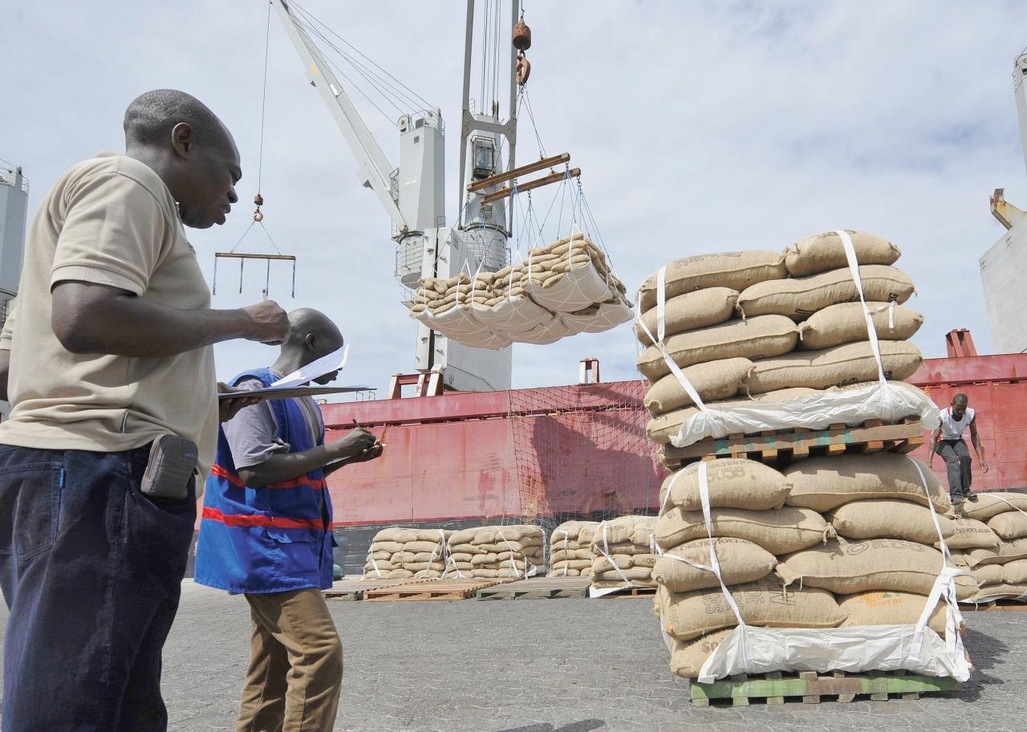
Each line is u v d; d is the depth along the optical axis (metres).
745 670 4.21
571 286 14.48
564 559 12.81
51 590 1.43
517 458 18.66
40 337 1.58
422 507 18.95
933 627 4.23
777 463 5.01
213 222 2.00
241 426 2.74
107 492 1.51
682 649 4.40
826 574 4.30
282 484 2.83
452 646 6.70
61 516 1.47
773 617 4.29
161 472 1.55
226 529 2.77
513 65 28.89
